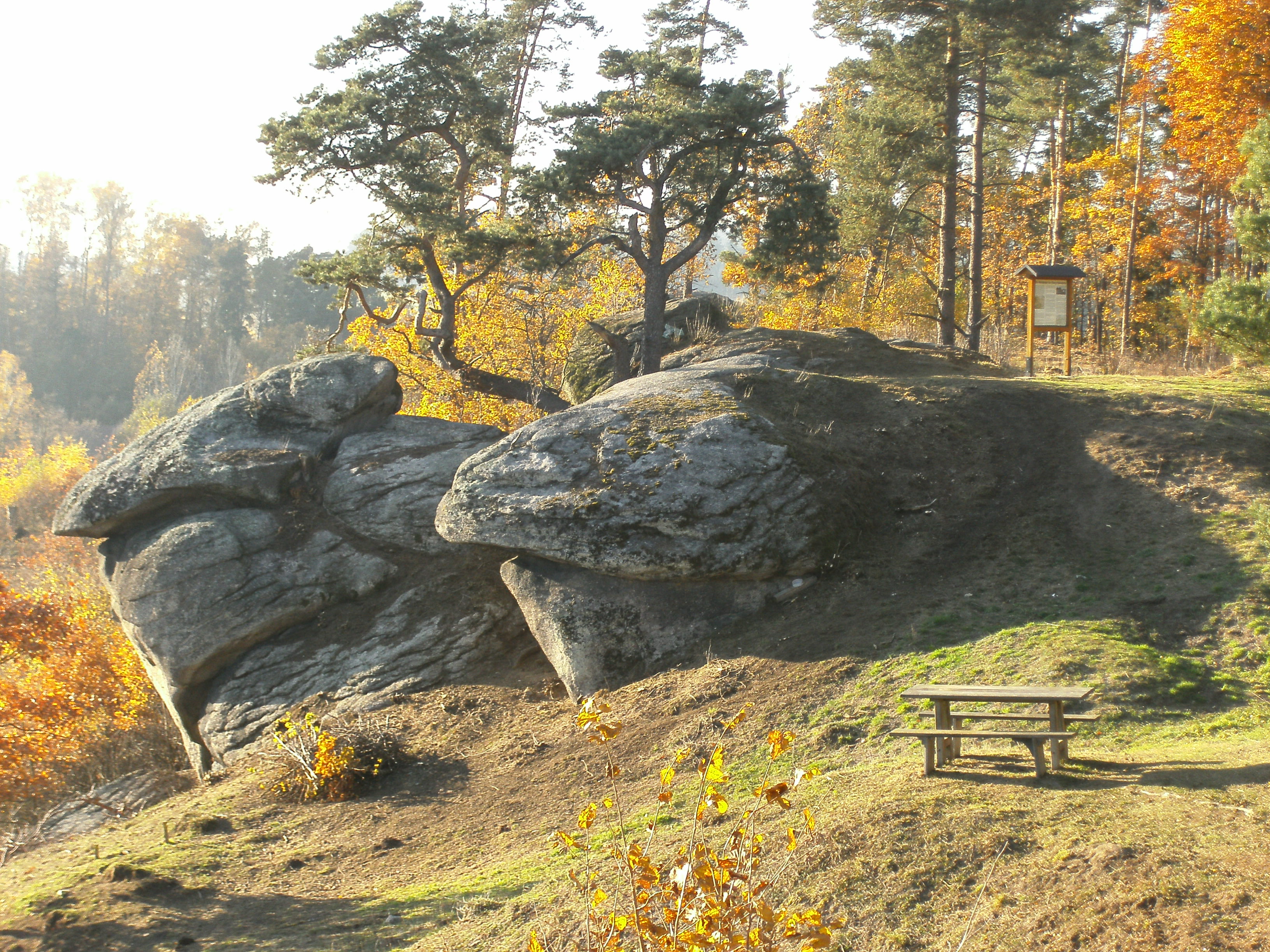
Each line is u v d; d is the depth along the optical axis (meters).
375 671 13.97
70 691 16.78
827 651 10.69
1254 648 9.14
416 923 7.12
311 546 15.76
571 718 11.52
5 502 54.12
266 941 7.23
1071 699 6.70
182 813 11.33
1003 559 11.88
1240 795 5.78
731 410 13.41
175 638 14.99
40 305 93.00
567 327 29.70
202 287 95.62
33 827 13.38
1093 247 39.47
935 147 24.58
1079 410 14.77
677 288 38.34
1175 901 4.65
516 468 13.12
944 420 14.84
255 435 17.08
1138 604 10.30
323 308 98.25
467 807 10.09
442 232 20.56
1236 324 12.93
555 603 12.44
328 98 20.84
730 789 8.49
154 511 16.69
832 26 26.34
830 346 19.73
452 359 22.34
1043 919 4.86
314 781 11.05
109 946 7.29
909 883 5.52
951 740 7.62
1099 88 37.00
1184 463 12.69
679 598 12.13
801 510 12.16
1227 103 23.09
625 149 19.33
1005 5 22.84
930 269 37.50
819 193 20.61
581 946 5.62
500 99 22.34
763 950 4.27
